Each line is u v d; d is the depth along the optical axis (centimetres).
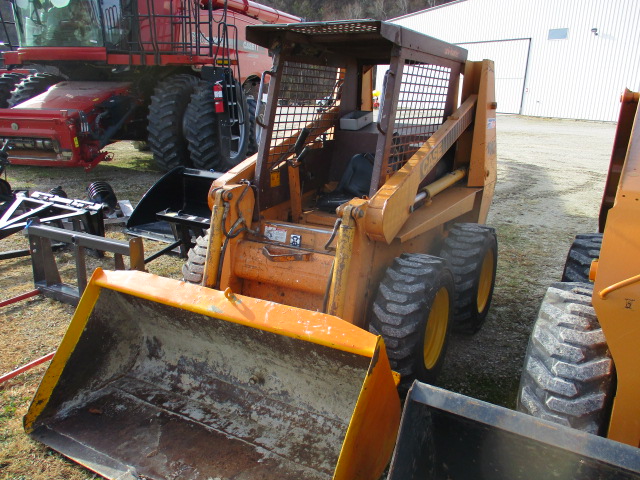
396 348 287
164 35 870
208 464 251
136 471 247
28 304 431
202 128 810
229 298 257
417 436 188
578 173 1109
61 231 414
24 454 269
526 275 537
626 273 187
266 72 347
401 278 299
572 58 2359
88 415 280
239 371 295
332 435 262
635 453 161
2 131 780
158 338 313
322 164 416
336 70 406
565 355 211
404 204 317
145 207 518
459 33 2781
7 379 326
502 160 1254
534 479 185
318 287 310
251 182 350
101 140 828
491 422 177
